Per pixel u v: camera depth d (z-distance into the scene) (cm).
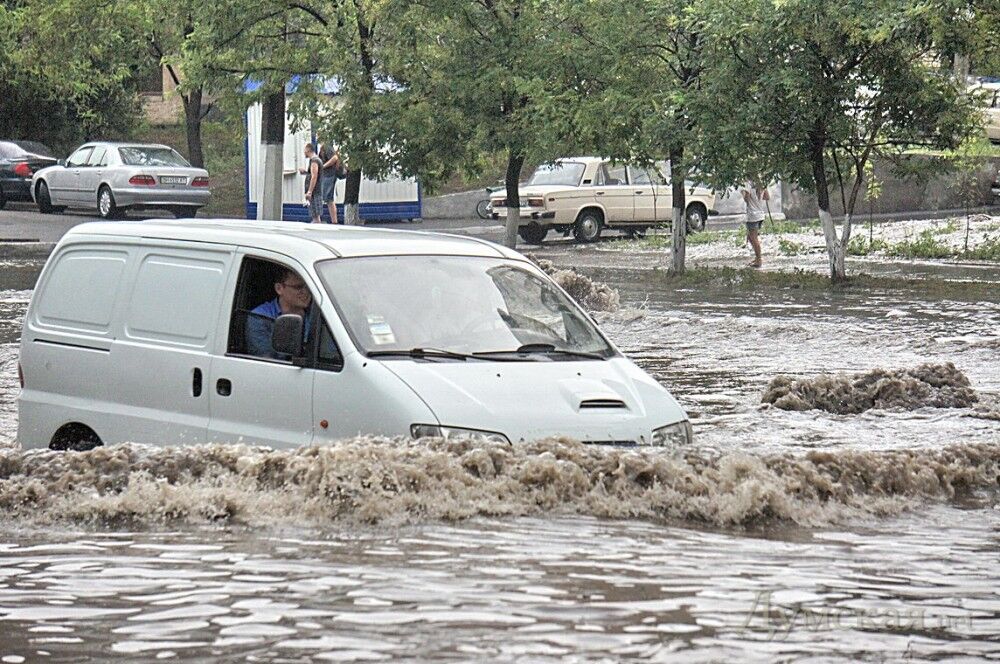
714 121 7400
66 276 2839
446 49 8388
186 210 12312
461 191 13600
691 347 4981
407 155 8400
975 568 1808
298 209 11969
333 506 2033
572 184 11419
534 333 2523
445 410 2241
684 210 8206
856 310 6194
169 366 2588
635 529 1994
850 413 3488
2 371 4341
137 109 15662
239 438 2455
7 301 6384
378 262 2534
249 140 12088
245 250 2566
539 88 7838
